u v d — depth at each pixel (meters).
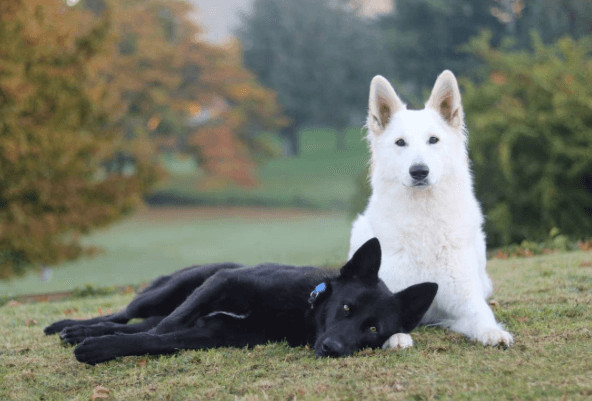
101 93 16.03
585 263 7.47
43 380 4.07
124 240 34.34
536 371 3.61
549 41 43.62
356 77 75.38
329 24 75.44
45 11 15.02
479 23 54.56
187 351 4.44
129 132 44.91
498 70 16.45
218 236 35.31
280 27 75.12
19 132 14.06
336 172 66.56
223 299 4.73
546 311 5.09
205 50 54.38
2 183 14.91
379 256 4.50
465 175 5.25
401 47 56.19
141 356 4.39
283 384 3.74
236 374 3.98
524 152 14.03
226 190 56.34
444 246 4.95
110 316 5.42
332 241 30.73
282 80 72.69
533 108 14.52
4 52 14.23
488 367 3.76
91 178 17.00
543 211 13.73
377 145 5.38
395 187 5.11
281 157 76.44
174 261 26.36
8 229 15.19
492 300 5.77
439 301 4.98
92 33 15.47
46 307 7.21
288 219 44.06
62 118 15.05
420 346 4.39
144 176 17.50
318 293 4.54
